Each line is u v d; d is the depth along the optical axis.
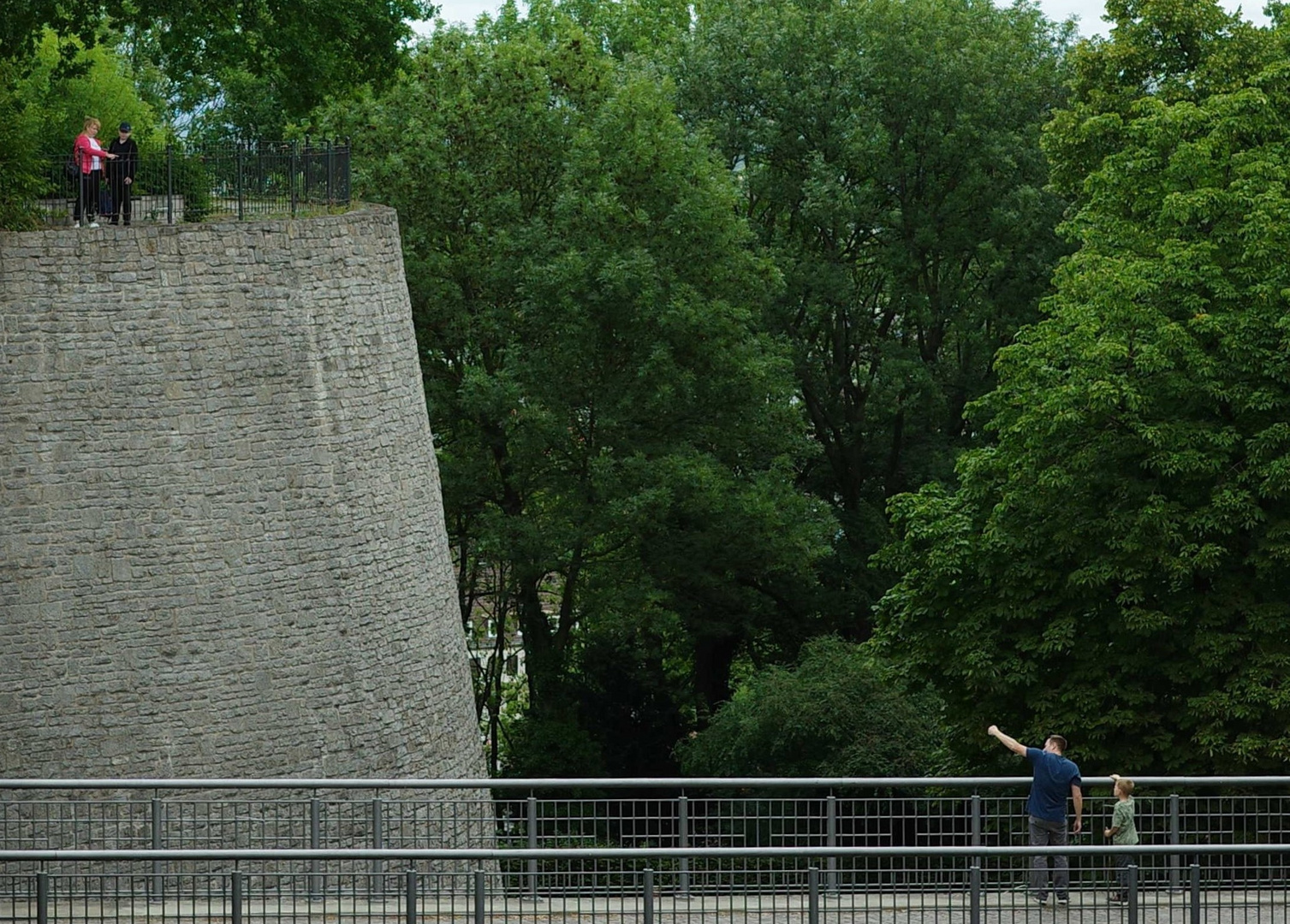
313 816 23.80
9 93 39.38
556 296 54.59
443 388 57.12
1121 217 41.56
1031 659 37.38
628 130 57.50
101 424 36.47
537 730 58.75
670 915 20.83
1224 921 21.20
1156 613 35.25
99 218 37.88
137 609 36.78
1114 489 36.56
